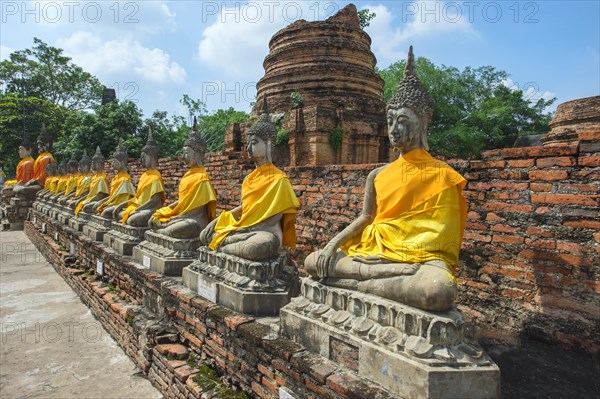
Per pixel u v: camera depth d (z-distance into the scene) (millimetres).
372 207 4535
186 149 8070
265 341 4539
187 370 5547
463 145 22875
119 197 11391
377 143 14648
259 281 5512
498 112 25094
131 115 23375
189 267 6664
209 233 6508
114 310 7715
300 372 4098
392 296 3748
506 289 5344
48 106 31156
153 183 9570
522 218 5199
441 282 3445
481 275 5602
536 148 5055
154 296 7172
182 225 7551
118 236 9633
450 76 27047
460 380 3227
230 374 5188
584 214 4680
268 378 4570
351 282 4180
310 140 13797
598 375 4168
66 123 29281
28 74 32875
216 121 28250
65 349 7148
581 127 8633
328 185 7852
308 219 8258
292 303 4672
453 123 25094
